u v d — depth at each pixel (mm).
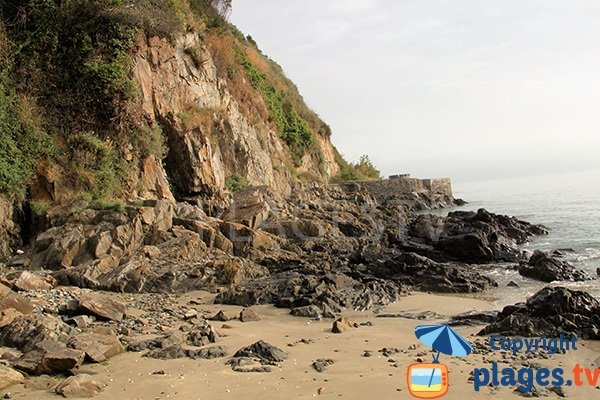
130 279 15055
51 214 18266
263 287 14570
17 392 7102
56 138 20500
